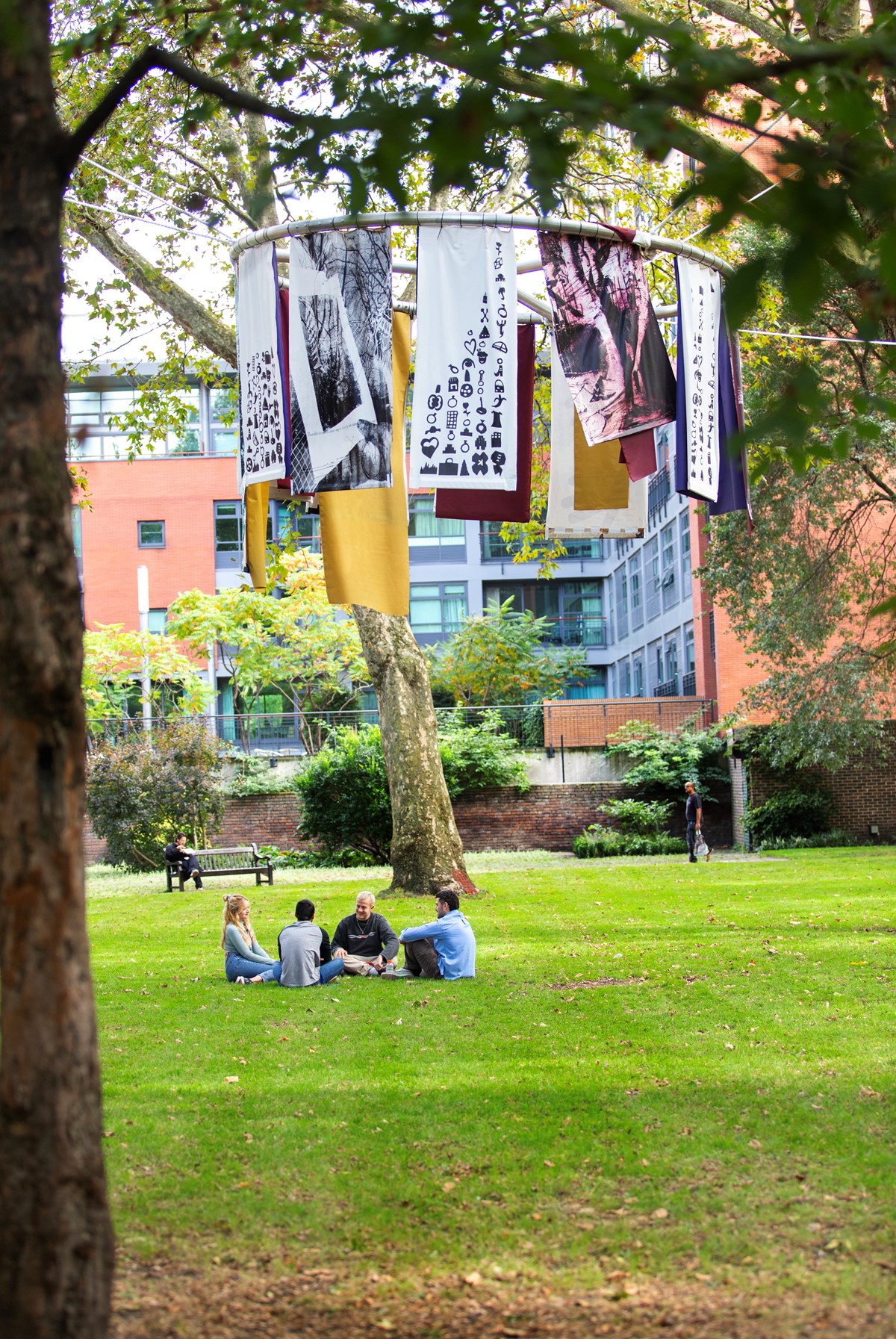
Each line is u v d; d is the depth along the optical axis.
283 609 36.75
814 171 3.32
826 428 16.53
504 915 16.69
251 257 9.96
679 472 10.37
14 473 3.70
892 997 9.70
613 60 3.79
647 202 18.41
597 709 34.69
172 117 16.94
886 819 29.89
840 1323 4.28
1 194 3.79
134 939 15.55
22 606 3.66
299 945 11.47
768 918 14.98
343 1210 5.55
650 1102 7.02
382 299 9.65
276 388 9.89
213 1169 6.11
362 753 30.36
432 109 3.59
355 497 10.91
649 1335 4.27
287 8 7.15
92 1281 3.65
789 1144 6.19
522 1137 6.47
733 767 32.03
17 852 3.65
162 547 43.91
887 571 24.52
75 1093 3.67
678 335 10.39
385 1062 8.19
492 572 46.84
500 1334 4.34
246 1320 4.51
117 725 33.97
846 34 10.68
